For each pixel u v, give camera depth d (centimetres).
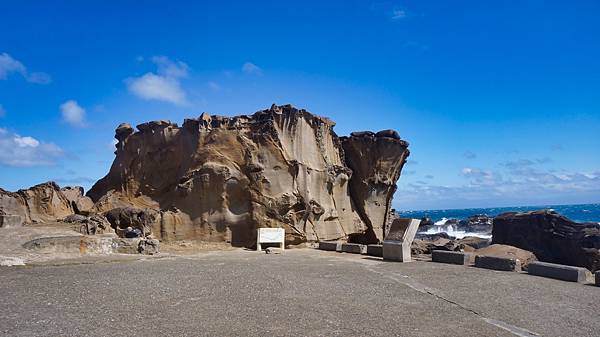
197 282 1391
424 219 3391
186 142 2842
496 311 1080
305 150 2830
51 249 1902
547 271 1557
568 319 1018
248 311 1048
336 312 1052
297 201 2664
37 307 1056
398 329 926
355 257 2175
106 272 1551
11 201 2539
